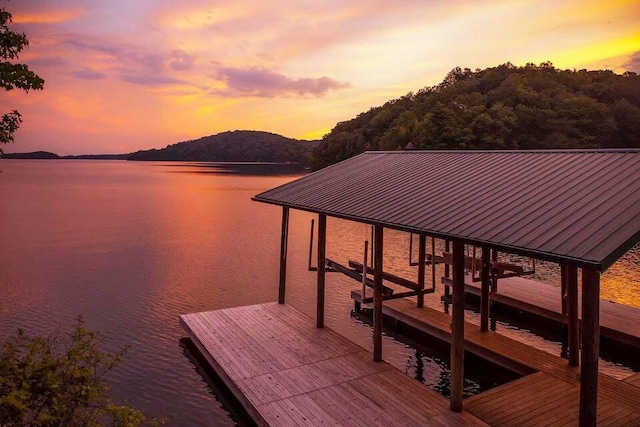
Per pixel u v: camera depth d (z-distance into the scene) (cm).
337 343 999
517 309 1452
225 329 1080
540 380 834
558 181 718
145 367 1084
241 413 895
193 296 1672
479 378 1040
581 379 568
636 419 699
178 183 8112
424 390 791
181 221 3588
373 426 677
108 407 483
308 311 1524
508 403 750
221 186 7419
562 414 716
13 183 7906
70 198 5316
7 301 1587
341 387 801
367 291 1493
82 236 2878
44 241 2702
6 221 3469
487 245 575
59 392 459
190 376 1041
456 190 816
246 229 3228
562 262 493
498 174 840
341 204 912
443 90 9750
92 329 1330
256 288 1784
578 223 554
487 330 1099
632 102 7525
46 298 1625
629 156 732
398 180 994
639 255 2272
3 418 421
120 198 5375
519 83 7731
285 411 720
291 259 2297
